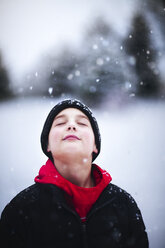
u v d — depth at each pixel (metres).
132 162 3.14
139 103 7.40
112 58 7.14
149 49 7.32
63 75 7.75
